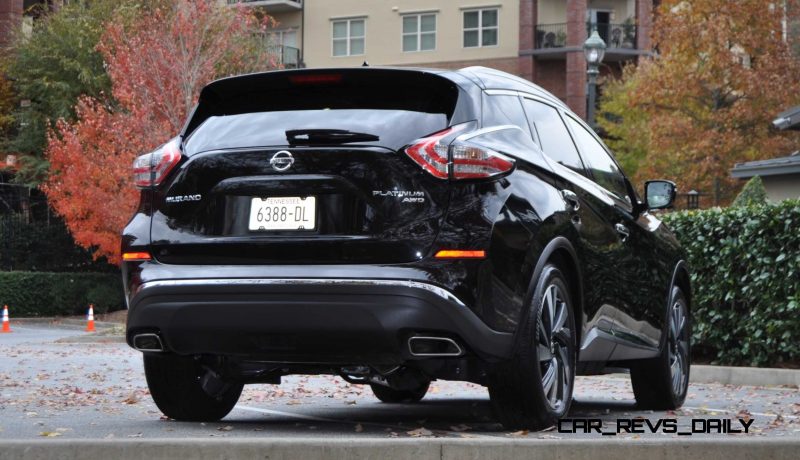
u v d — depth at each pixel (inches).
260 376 283.7
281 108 272.5
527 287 260.5
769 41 1630.2
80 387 461.7
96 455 222.2
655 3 2456.9
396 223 249.9
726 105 1695.4
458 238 247.9
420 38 2404.0
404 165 252.4
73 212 1316.4
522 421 271.0
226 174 264.4
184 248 264.5
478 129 262.4
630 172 2048.5
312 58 2484.0
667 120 1657.2
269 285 250.8
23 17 1943.9
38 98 1752.0
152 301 262.8
